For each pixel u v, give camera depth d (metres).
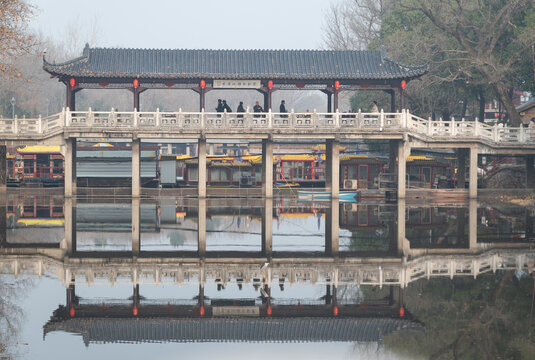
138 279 21.98
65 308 18.31
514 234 32.47
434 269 23.70
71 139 50.81
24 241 29.80
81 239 30.50
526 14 60.06
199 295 20.03
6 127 47.97
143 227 35.09
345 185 58.56
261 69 50.50
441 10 65.94
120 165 60.22
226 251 27.58
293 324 17.36
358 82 51.12
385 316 17.91
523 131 50.72
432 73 68.00
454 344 15.32
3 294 19.69
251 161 61.84
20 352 14.68
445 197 53.16
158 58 51.00
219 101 51.94
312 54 52.53
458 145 50.72
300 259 25.75
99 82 49.38
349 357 15.01
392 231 33.84
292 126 48.78
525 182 56.31
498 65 57.59
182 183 62.94
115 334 16.31
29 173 61.84
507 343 15.30
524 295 19.67
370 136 49.25
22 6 38.06
